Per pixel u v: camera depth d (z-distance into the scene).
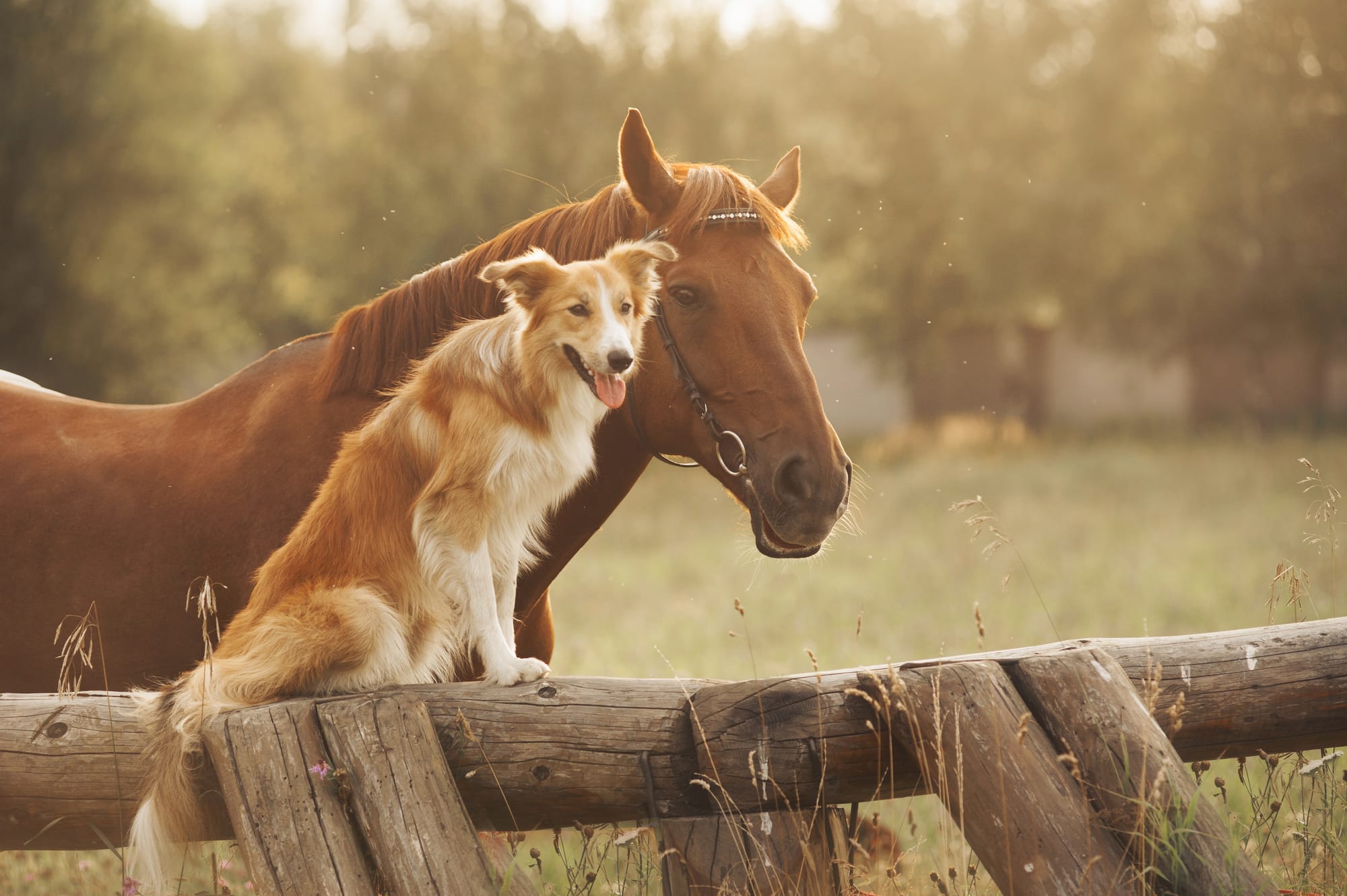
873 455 39.31
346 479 4.98
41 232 29.91
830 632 13.48
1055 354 49.59
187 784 4.54
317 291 39.91
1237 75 38.03
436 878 4.16
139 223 32.34
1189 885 4.14
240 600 5.55
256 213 42.38
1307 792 6.55
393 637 4.79
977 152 42.69
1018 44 42.47
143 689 5.61
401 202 36.97
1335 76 36.88
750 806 4.57
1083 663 4.65
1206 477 27.16
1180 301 38.97
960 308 44.66
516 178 36.38
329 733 4.39
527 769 4.59
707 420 5.58
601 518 6.21
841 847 4.69
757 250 5.77
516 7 38.25
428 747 4.42
